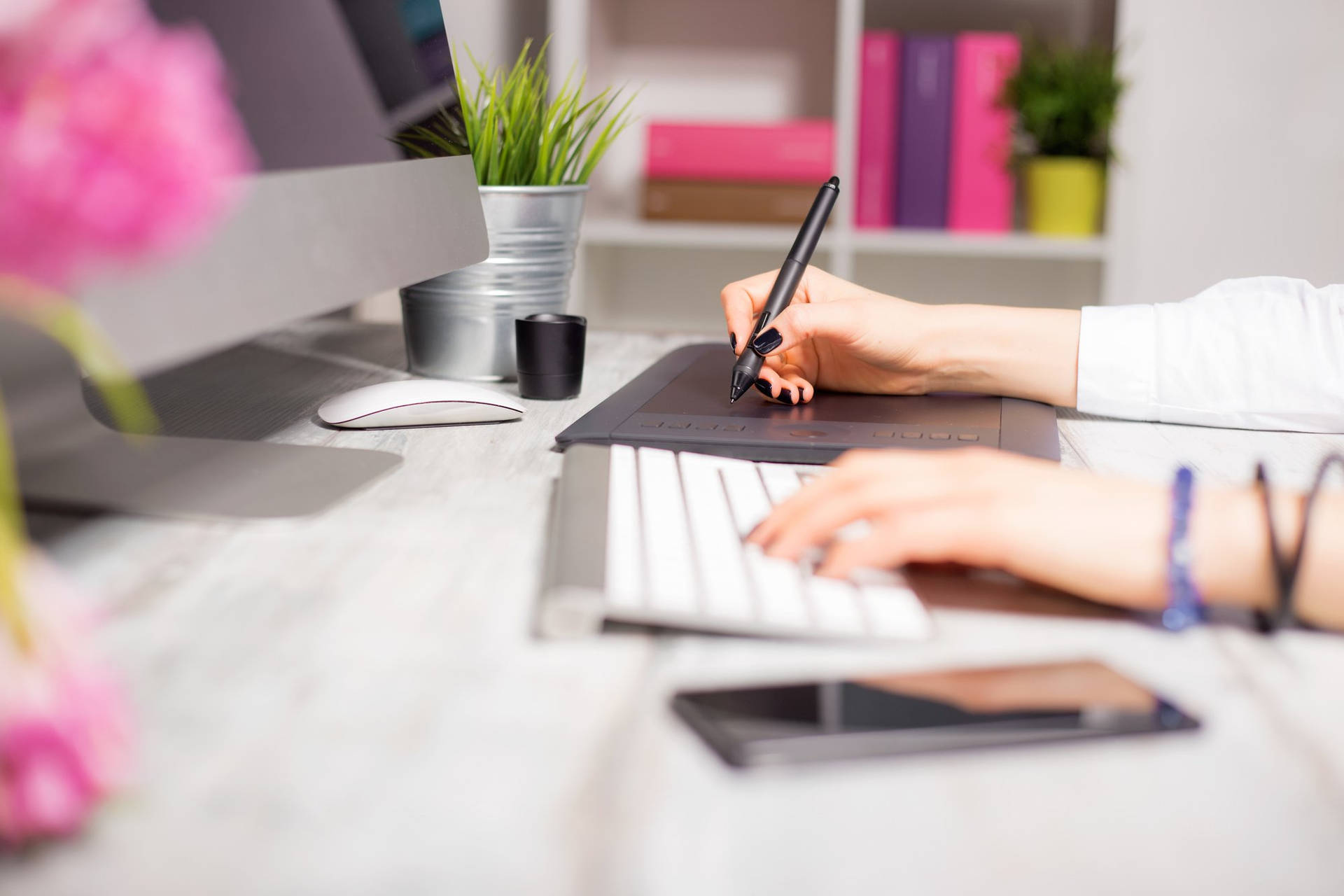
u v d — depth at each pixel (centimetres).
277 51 58
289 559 49
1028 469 47
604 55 210
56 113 30
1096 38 203
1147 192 217
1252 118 213
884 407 79
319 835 28
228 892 26
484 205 87
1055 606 45
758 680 38
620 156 223
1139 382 80
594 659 39
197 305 49
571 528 47
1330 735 35
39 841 28
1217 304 82
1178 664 40
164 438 67
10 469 53
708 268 229
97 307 43
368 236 66
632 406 77
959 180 192
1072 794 31
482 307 89
